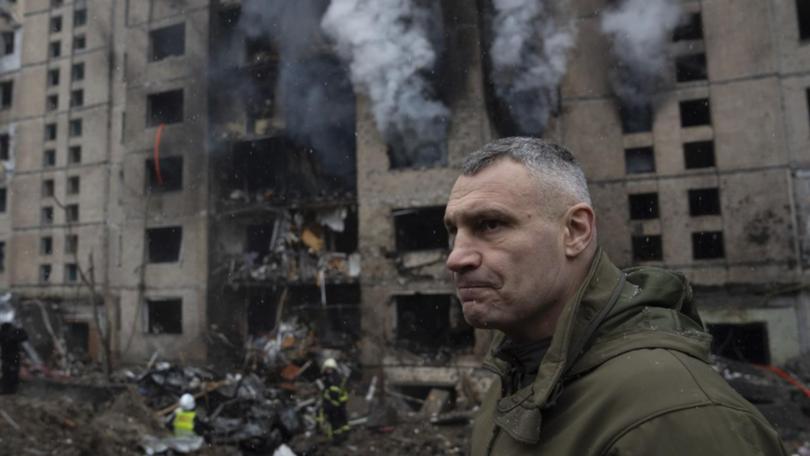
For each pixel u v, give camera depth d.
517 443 1.12
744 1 18.72
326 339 21.84
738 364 16.27
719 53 18.91
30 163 28.31
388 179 20.66
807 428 12.45
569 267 1.14
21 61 29.25
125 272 24.25
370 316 20.22
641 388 0.92
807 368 16.23
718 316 17.89
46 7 29.05
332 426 11.79
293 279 21.67
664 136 19.31
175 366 15.77
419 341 20.75
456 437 12.92
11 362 13.25
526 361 1.24
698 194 19.62
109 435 10.12
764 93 18.31
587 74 20.14
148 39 25.33
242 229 24.02
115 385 14.69
